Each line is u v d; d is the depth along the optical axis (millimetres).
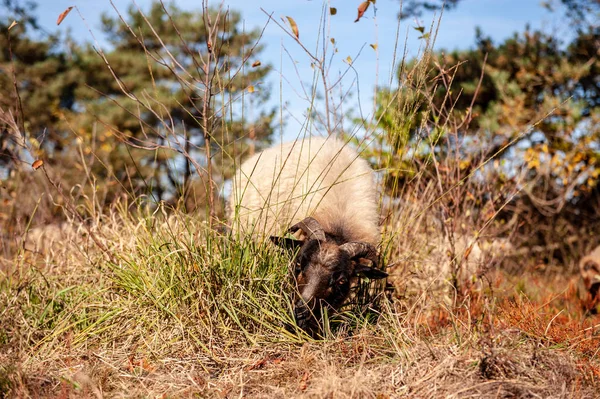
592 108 11555
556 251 11195
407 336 3928
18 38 23062
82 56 24812
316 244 4301
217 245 4340
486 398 3162
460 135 7648
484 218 6168
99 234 4957
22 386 3195
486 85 12008
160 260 4328
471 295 5340
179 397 3277
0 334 3941
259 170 5398
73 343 3945
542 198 11039
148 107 4410
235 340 3979
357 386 3215
